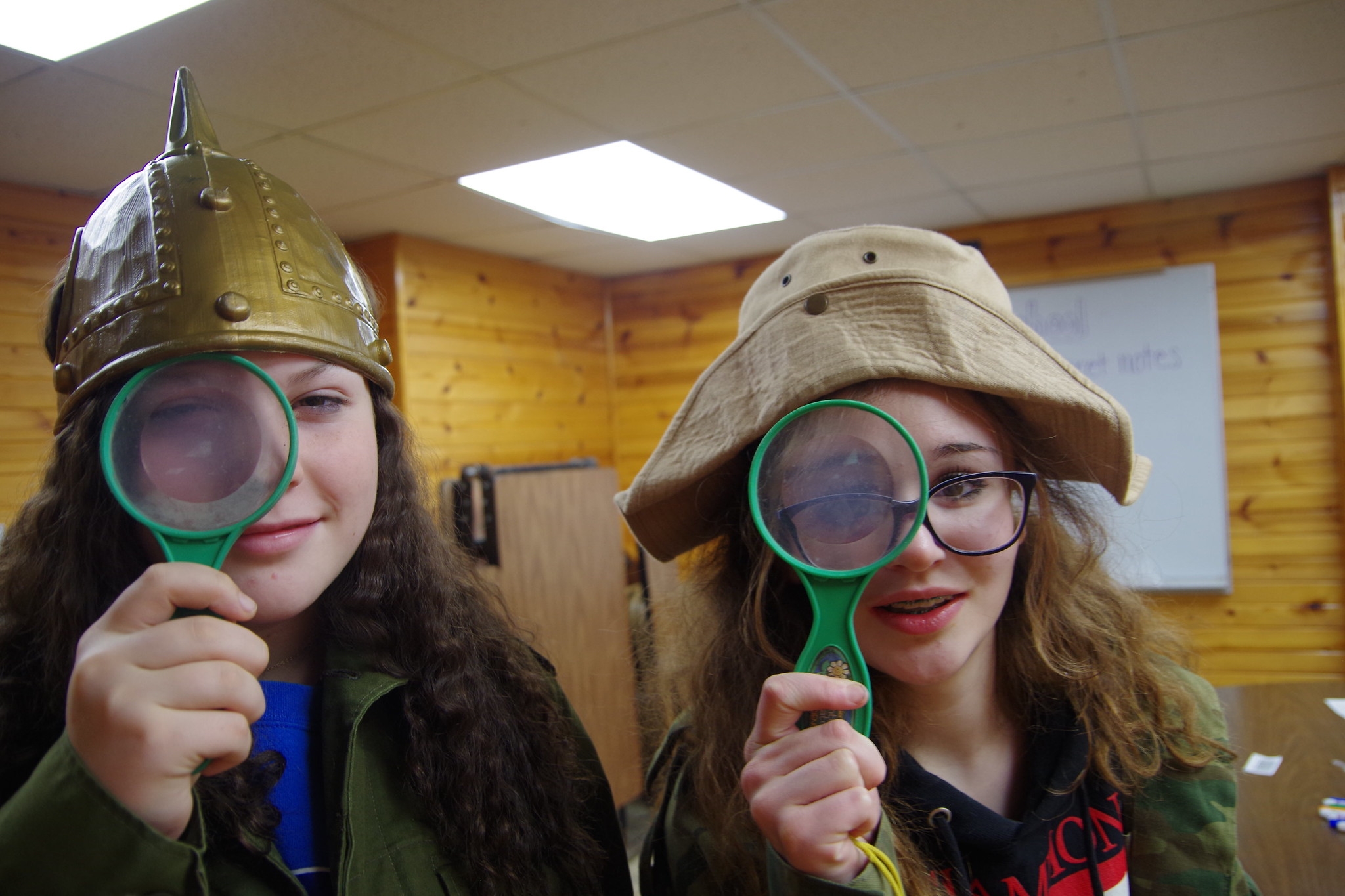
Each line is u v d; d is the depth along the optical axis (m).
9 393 2.41
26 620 0.65
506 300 3.85
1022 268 3.59
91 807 0.47
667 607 1.07
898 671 0.73
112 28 1.67
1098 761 0.80
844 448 0.67
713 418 0.81
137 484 0.55
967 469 0.72
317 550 0.64
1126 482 0.80
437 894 0.71
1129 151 2.76
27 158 2.26
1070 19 1.86
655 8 1.73
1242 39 1.97
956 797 0.76
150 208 0.60
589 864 0.81
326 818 0.68
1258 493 3.30
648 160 2.65
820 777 0.57
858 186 3.01
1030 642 0.83
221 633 0.50
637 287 4.46
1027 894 0.75
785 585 0.86
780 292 0.81
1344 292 3.07
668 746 0.98
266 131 2.23
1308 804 1.34
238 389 0.58
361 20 1.70
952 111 2.35
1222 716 0.89
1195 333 3.35
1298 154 2.88
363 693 0.72
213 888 0.63
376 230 3.27
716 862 0.80
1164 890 0.79
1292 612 3.27
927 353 0.70
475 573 0.96
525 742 0.82
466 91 2.06
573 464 3.09
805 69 2.04
